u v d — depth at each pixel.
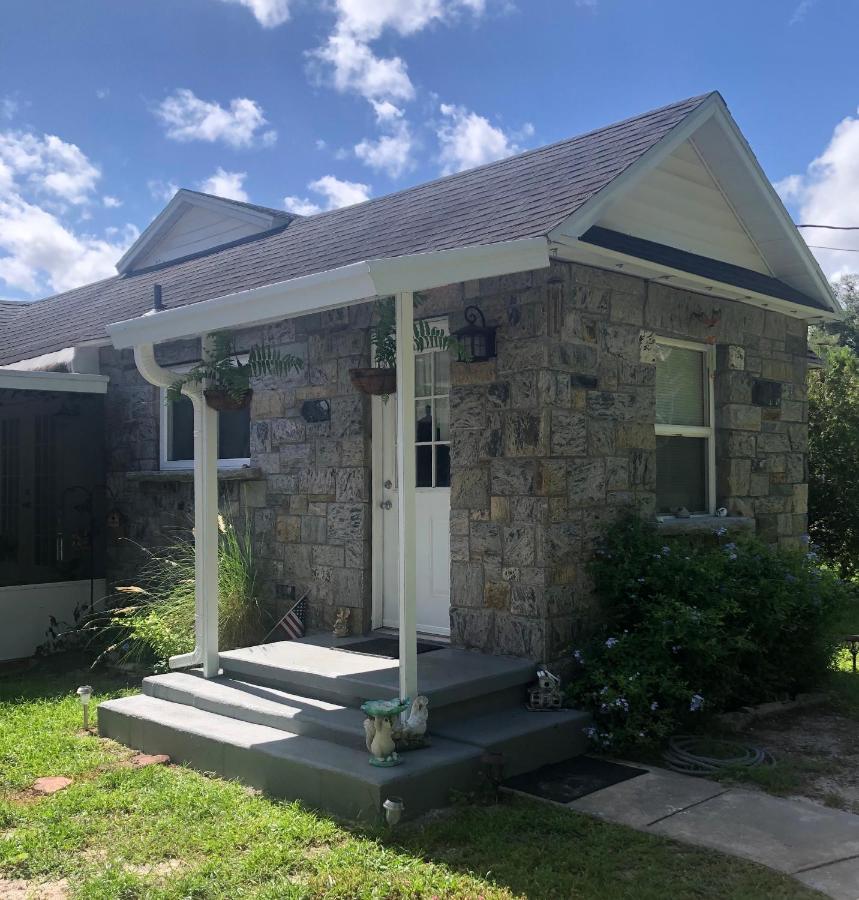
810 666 6.52
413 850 3.74
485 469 5.91
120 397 9.51
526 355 5.69
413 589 4.64
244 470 7.69
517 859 3.67
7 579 8.74
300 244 8.50
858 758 5.11
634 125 6.75
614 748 5.14
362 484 6.88
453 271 4.64
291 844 3.81
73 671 7.99
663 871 3.57
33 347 10.67
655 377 6.61
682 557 5.91
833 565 11.21
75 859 3.78
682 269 6.14
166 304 8.50
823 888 3.41
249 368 6.30
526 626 5.62
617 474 6.12
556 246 5.16
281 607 7.47
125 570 9.30
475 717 5.13
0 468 8.78
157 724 5.28
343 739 4.70
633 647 5.49
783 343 7.89
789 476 7.89
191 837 3.92
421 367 6.68
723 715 5.76
